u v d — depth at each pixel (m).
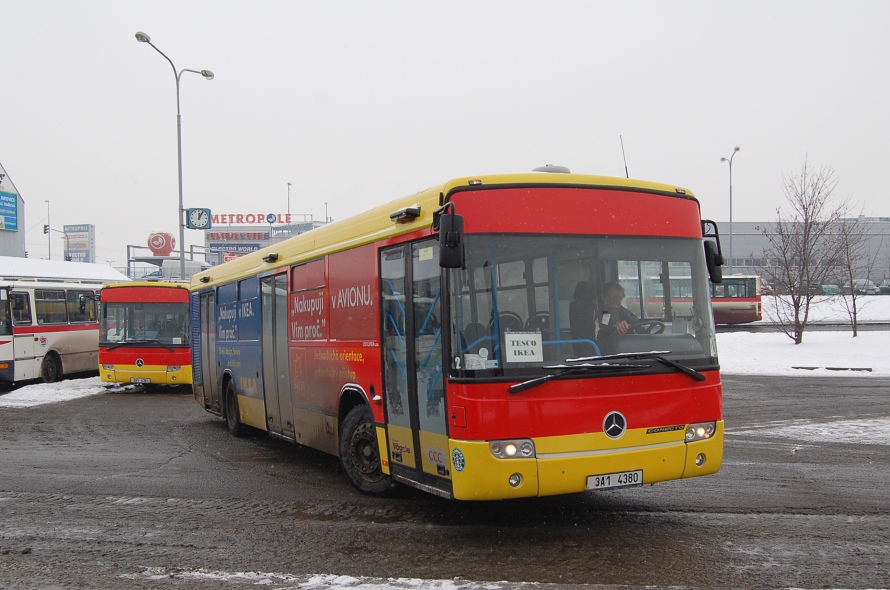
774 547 6.42
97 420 15.48
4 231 52.56
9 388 23.73
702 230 7.38
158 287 20.83
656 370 6.65
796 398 16.81
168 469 10.35
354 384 8.40
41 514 8.02
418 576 5.85
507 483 6.16
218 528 7.37
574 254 6.65
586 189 6.80
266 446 12.18
